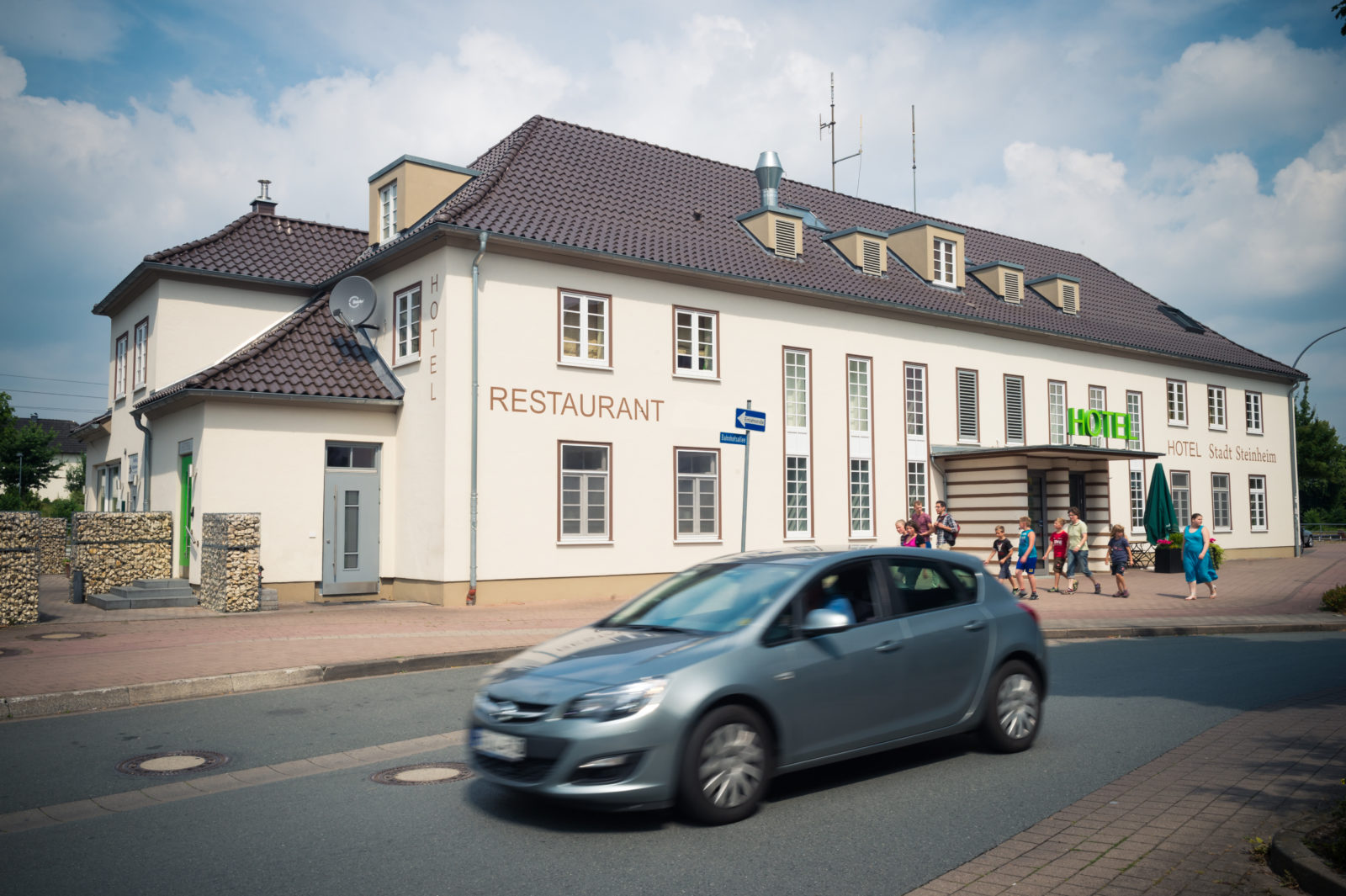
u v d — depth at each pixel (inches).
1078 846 199.6
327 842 208.1
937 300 1036.5
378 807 234.1
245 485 701.3
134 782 258.4
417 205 799.7
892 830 212.8
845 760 245.4
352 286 775.7
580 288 761.6
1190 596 794.2
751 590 250.1
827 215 1122.0
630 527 775.7
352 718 338.0
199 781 260.1
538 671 226.8
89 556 685.9
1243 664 474.3
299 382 727.1
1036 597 812.6
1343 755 273.1
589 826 217.8
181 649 457.1
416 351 746.2
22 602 547.8
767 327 880.9
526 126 916.6
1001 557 829.2
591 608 677.9
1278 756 273.4
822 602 249.0
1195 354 1321.4
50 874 190.4
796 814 225.9
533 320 734.5
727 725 219.1
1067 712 346.6
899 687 254.2
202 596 663.8
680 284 821.2
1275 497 1472.7
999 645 280.7
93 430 1079.0
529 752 211.6
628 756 207.2
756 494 861.2
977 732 283.4
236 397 695.1
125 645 470.6
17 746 298.4
